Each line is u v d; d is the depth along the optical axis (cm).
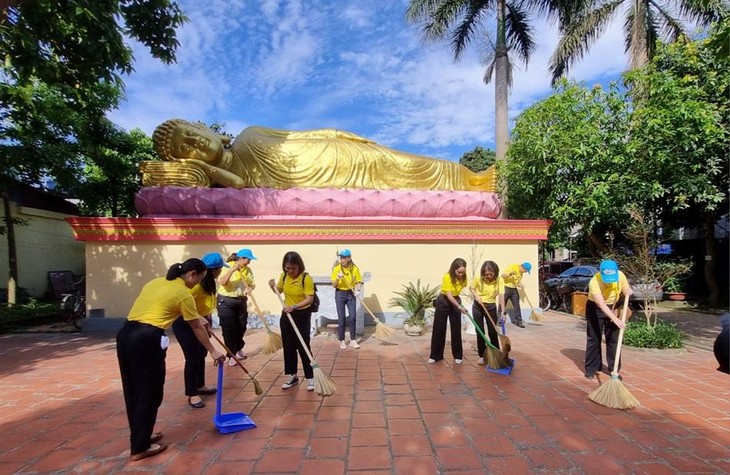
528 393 501
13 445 377
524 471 325
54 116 1168
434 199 1026
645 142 852
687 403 469
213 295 489
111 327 920
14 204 1486
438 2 1421
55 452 363
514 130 1056
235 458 347
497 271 630
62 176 1299
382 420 421
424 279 993
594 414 436
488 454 351
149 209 962
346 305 744
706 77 1002
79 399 498
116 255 930
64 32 733
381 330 726
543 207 1055
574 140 911
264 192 982
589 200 868
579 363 638
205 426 412
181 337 466
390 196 1009
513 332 906
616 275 526
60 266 1759
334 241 973
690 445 369
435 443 371
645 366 619
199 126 1019
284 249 959
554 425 409
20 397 506
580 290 1288
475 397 486
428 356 676
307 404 466
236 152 1062
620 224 970
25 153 1163
